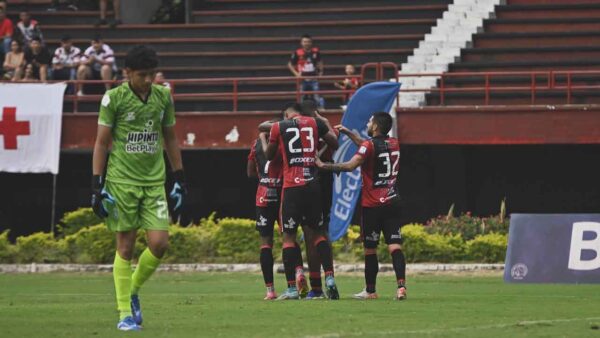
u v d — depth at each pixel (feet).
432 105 322.75
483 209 327.67
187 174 335.67
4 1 368.89
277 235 267.18
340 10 376.07
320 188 160.86
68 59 332.19
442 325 123.34
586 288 191.52
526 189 325.42
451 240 271.28
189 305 151.94
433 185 325.42
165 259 276.62
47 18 392.27
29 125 300.40
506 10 357.41
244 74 352.08
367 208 161.58
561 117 290.76
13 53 336.49
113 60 331.98
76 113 307.37
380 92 246.68
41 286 220.02
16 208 340.39
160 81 308.19
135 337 110.83
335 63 353.31
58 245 281.74
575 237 198.70
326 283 161.99
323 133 161.27
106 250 279.28
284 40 363.76
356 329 118.52
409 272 258.57
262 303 154.71
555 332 116.78
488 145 319.06
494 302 159.22
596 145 319.27
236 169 334.44
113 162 115.24
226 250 276.62
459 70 334.65
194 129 304.71
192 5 385.09
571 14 350.64
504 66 330.54
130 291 117.60
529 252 200.95
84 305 156.76
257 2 390.63
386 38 357.00
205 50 367.86
